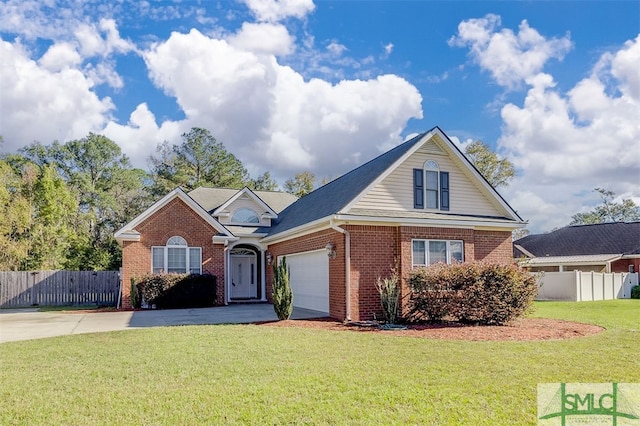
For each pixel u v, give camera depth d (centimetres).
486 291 1348
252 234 2342
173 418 553
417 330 1239
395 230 1558
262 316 1644
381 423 532
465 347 977
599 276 2764
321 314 1667
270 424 532
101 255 3397
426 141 1678
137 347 998
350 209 1529
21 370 806
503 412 566
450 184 1725
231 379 719
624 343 1027
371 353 913
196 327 1305
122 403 611
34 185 3550
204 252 2233
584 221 6253
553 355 889
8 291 2392
